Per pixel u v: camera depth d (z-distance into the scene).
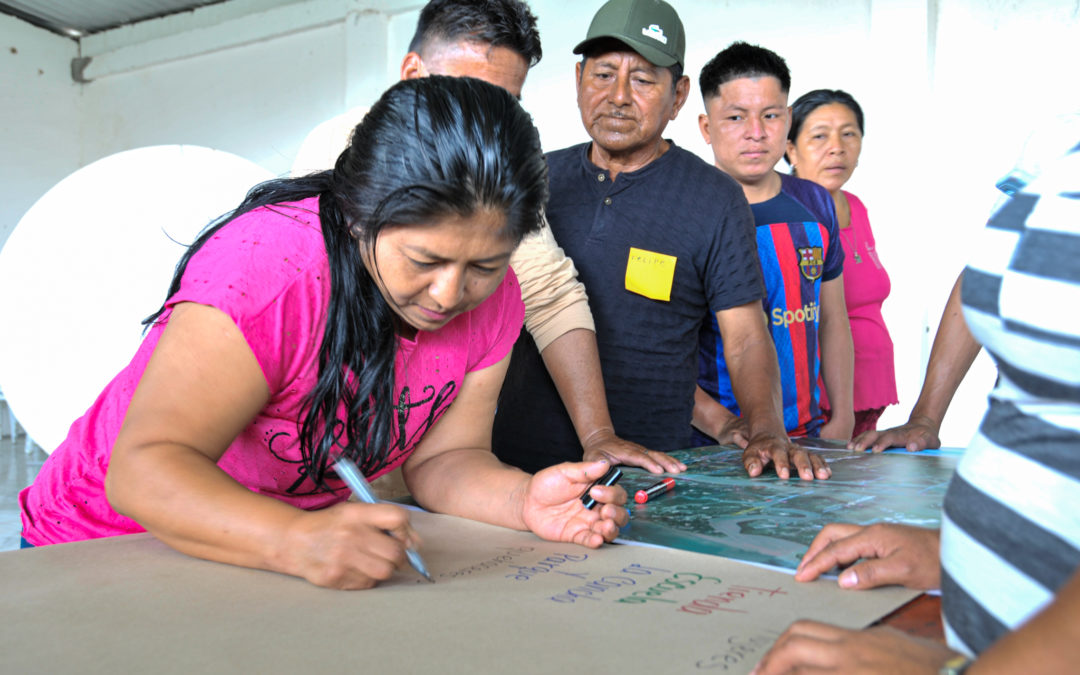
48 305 2.20
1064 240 0.45
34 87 8.05
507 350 1.19
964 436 4.24
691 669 0.61
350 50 6.44
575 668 0.61
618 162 1.95
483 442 1.25
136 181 2.20
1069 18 4.07
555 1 5.48
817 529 1.05
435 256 0.82
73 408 2.24
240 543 0.84
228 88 7.39
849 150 3.04
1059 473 0.46
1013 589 0.48
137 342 2.23
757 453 1.56
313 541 0.81
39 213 2.18
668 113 1.92
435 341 1.07
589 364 1.64
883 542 0.83
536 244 1.60
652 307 1.90
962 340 1.85
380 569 0.80
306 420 0.97
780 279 2.37
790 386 2.38
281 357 0.91
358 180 0.85
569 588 0.81
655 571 0.87
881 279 3.04
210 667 0.62
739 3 4.89
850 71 4.57
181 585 0.81
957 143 4.32
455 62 1.62
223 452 0.92
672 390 1.96
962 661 0.44
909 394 4.36
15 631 0.69
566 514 1.02
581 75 1.94
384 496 1.85
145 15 7.78
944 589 0.54
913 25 4.31
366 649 0.65
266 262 0.89
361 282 0.93
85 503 1.06
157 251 2.21
